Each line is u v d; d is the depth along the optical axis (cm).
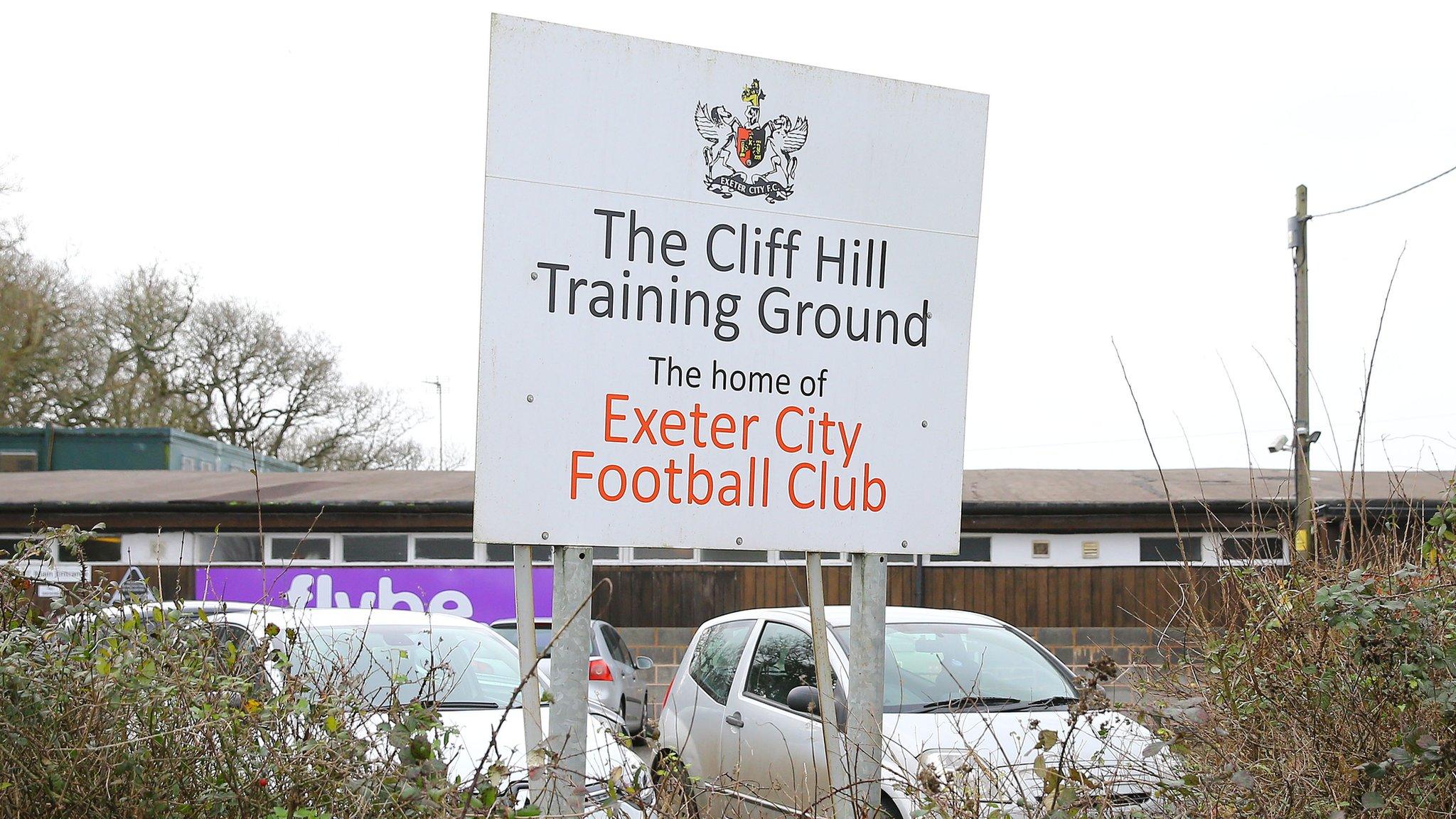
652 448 374
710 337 383
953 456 405
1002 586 1698
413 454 4572
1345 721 380
